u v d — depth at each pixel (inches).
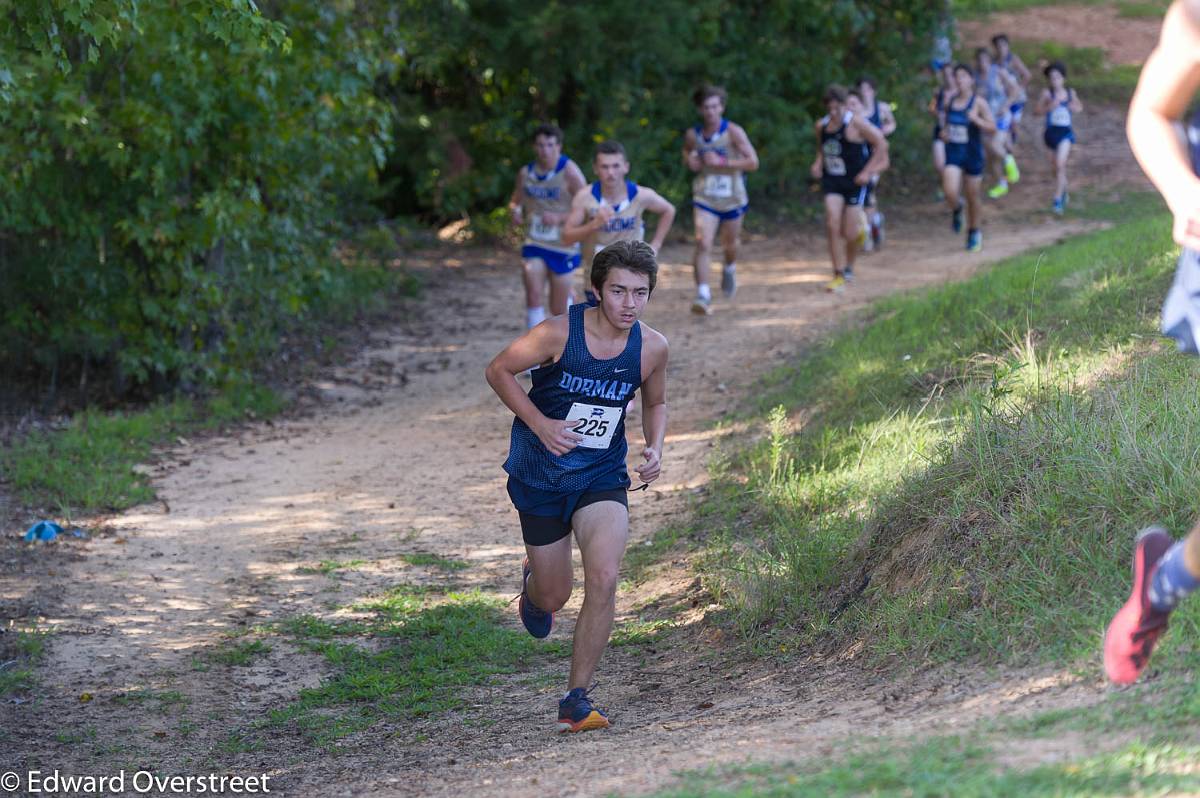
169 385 1508.4
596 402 599.8
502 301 1968.5
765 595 748.6
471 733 656.4
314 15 1432.1
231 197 1413.6
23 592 915.4
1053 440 666.8
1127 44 3823.8
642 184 2479.1
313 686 767.1
